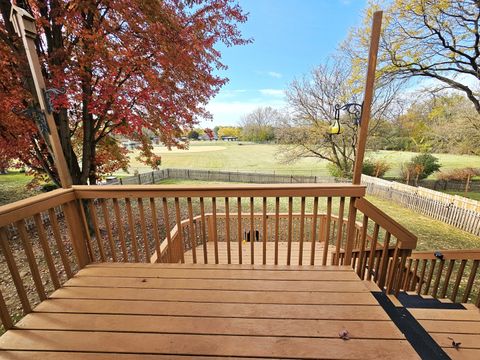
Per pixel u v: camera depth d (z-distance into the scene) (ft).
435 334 6.31
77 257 6.96
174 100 15.14
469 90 27.43
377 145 44.62
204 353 4.21
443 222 26.48
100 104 13.75
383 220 6.66
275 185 6.74
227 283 6.25
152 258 7.79
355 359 4.06
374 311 5.22
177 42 13.25
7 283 13.60
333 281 6.35
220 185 6.89
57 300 5.59
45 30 13.79
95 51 12.59
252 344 4.37
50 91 6.07
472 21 22.39
